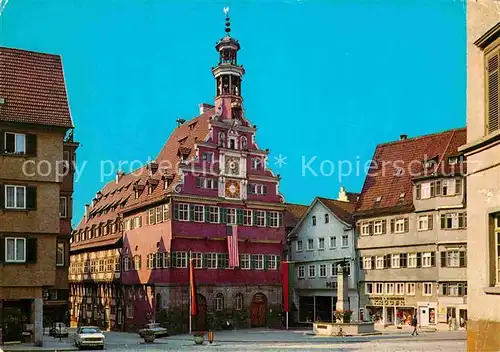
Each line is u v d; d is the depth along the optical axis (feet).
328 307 214.07
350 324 147.54
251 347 113.70
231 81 198.80
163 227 186.09
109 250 226.17
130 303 204.64
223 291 190.39
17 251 107.86
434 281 174.70
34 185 109.91
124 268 211.00
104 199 249.34
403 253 184.75
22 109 109.60
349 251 202.59
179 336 166.81
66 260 137.80
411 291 181.78
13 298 106.83
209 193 190.49
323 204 215.10
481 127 56.95
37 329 108.06
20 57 115.03
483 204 55.88
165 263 183.01
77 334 118.83
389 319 187.93
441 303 171.94
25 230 108.47
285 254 229.04
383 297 189.78
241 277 195.31
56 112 112.06
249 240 197.67
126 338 162.71
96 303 236.02
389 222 190.08
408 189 186.91
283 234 206.39
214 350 108.27
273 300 202.28
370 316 193.67
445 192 173.37
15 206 108.37
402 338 132.46
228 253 191.31
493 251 54.70
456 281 169.07
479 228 56.39
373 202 196.44
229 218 194.18
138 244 201.87
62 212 138.21
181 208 184.55
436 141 185.26
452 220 171.53
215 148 193.06
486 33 54.95
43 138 111.14
